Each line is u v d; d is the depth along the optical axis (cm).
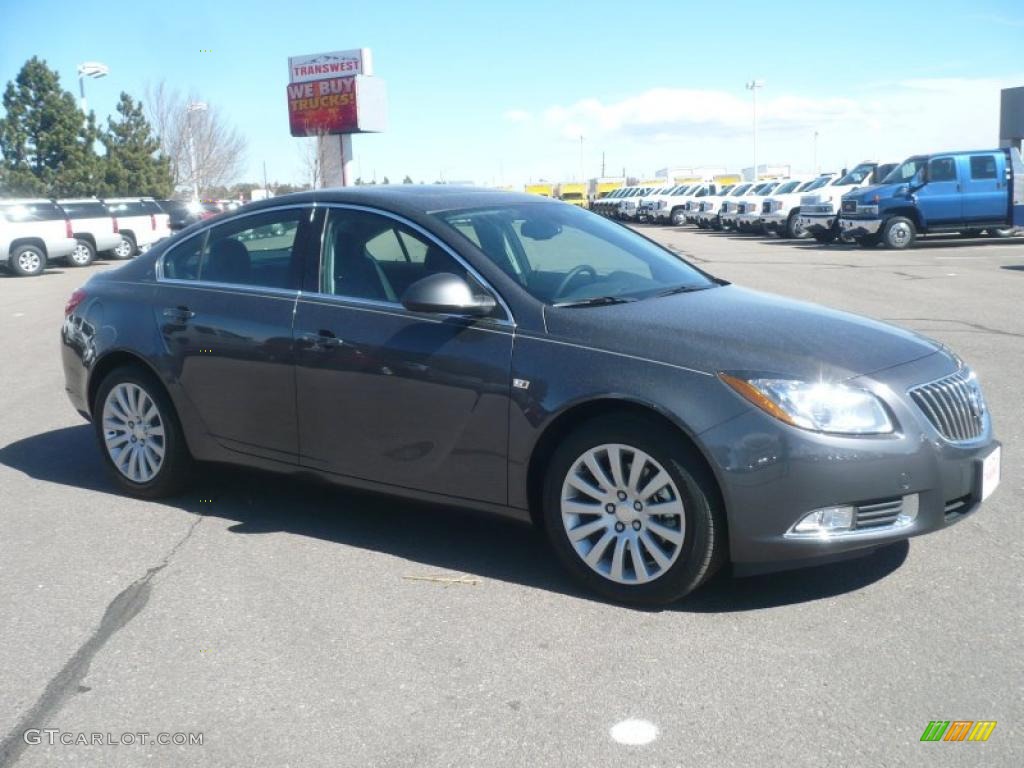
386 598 424
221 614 412
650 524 401
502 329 432
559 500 420
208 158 5556
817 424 377
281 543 492
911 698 331
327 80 3934
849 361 395
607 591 413
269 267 513
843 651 365
